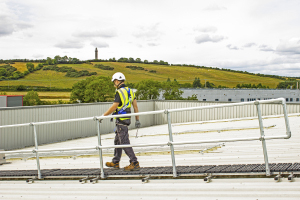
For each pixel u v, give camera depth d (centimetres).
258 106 357
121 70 19050
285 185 346
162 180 418
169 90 8206
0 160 826
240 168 403
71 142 1747
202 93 6169
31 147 1741
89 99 9706
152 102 2806
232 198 339
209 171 401
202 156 656
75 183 466
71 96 10125
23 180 533
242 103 360
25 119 1755
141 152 759
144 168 488
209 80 17925
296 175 366
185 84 16288
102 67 19150
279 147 696
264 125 1318
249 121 1703
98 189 426
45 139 1866
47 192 445
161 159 658
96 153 843
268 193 334
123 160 687
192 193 365
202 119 2558
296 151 626
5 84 14650
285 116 340
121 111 469
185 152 717
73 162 743
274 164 427
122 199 381
